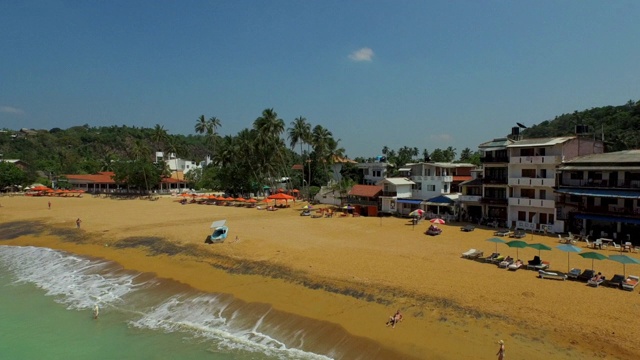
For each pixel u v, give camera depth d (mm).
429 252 40312
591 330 22219
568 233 48094
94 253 45844
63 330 26328
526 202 52312
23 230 61062
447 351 21359
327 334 24156
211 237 47219
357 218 66375
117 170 114438
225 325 26328
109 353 23266
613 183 46031
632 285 28016
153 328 26297
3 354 23375
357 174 103938
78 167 164125
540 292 27922
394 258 37938
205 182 130250
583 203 48375
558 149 51031
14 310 29797
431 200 63250
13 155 184750
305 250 41875
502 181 55906
